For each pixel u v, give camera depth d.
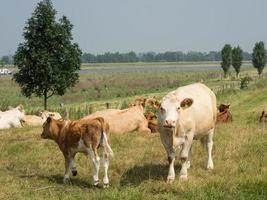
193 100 10.80
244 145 13.88
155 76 118.62
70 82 30.34
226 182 9.84
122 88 79.75
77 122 11.27
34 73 29.36
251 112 26.92
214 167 11.64
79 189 10.83
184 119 10.50
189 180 10.25
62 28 29.53
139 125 17.97
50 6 29.39
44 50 29.20
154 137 16.72
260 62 79.31
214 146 14.01
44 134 11.76
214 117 12.02
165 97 10.49
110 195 9.43
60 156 14.27
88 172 12.23
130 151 14.10
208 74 111.31
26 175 12.46
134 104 18.95
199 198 8.95
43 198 9.89
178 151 13.57
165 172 11.62
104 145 11.02
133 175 11.57
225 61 84.25
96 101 55.38
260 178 9.90
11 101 54.50
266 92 40.62
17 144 16.17
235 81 75.56
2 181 11.72
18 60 29.47
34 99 58.12
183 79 97.19
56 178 12.02
